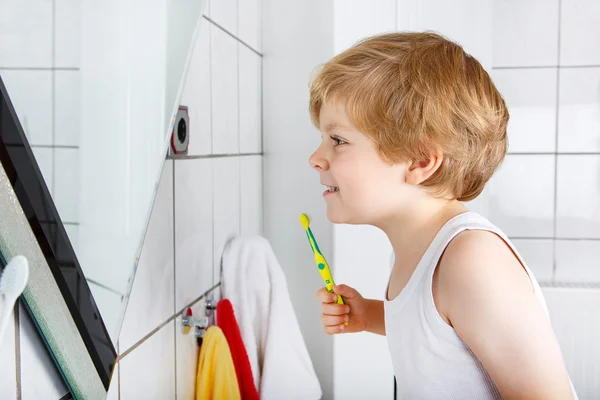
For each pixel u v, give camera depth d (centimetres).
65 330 52
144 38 57
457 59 81
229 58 120
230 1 120
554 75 178
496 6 179
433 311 75
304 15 147
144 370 79
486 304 68
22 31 40
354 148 80
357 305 101
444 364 77
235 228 125
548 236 180
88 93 48
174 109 65
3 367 48
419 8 149
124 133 54
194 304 99
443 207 83
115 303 57
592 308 164
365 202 81
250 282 113
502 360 68
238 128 127
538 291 77
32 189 43
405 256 84
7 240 43
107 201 53
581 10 177
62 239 47
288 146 150
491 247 72
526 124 179
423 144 78
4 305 44
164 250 86
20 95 40
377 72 78
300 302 151
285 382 112
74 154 47
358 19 145
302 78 148
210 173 107
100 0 49
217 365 96
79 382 58
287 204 151
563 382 67
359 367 148
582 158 178
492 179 181
